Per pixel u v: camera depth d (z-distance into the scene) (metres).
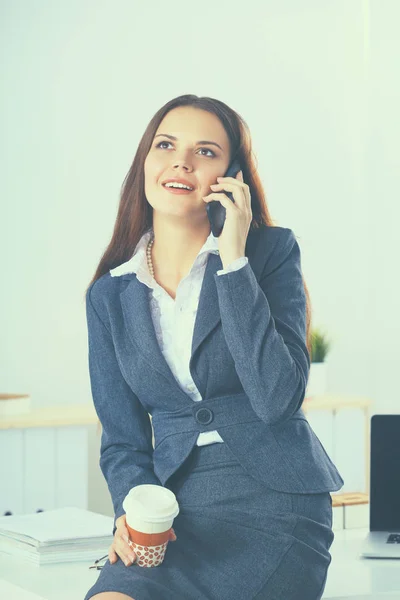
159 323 1.80
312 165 4.77
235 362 1.67
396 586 1.82
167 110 1.87
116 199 4.38
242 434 1.71
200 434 1.73
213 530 1.67
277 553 1.65
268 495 1.69
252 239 1.84
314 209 4.78
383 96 4.81
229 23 4.56
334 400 4.16
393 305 4.81
